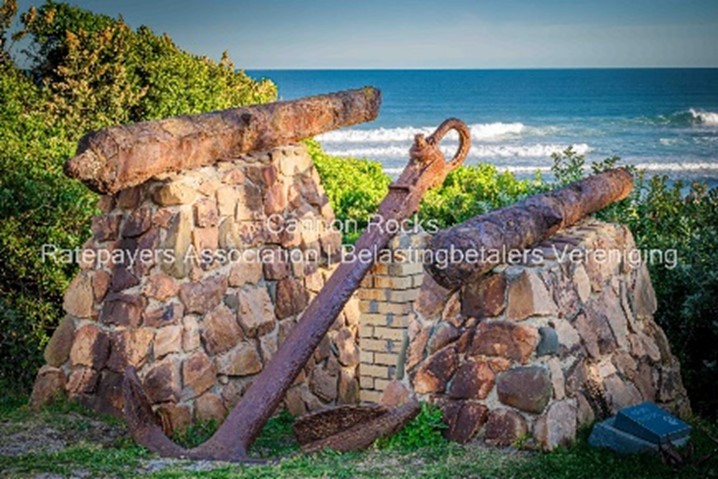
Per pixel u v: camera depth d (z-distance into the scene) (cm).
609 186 803
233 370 768
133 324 731
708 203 1030
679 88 7844
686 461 634
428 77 10044
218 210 777
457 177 1443
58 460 613
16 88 1448
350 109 921
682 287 916
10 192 1031
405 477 573
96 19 1716
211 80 1783
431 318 688
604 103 7088
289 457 635
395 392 688
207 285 757
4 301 953
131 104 1631
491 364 655
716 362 862
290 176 866
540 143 5128
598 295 725
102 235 759
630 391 716
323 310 734
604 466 610
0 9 1639
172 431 714
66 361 761
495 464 601
